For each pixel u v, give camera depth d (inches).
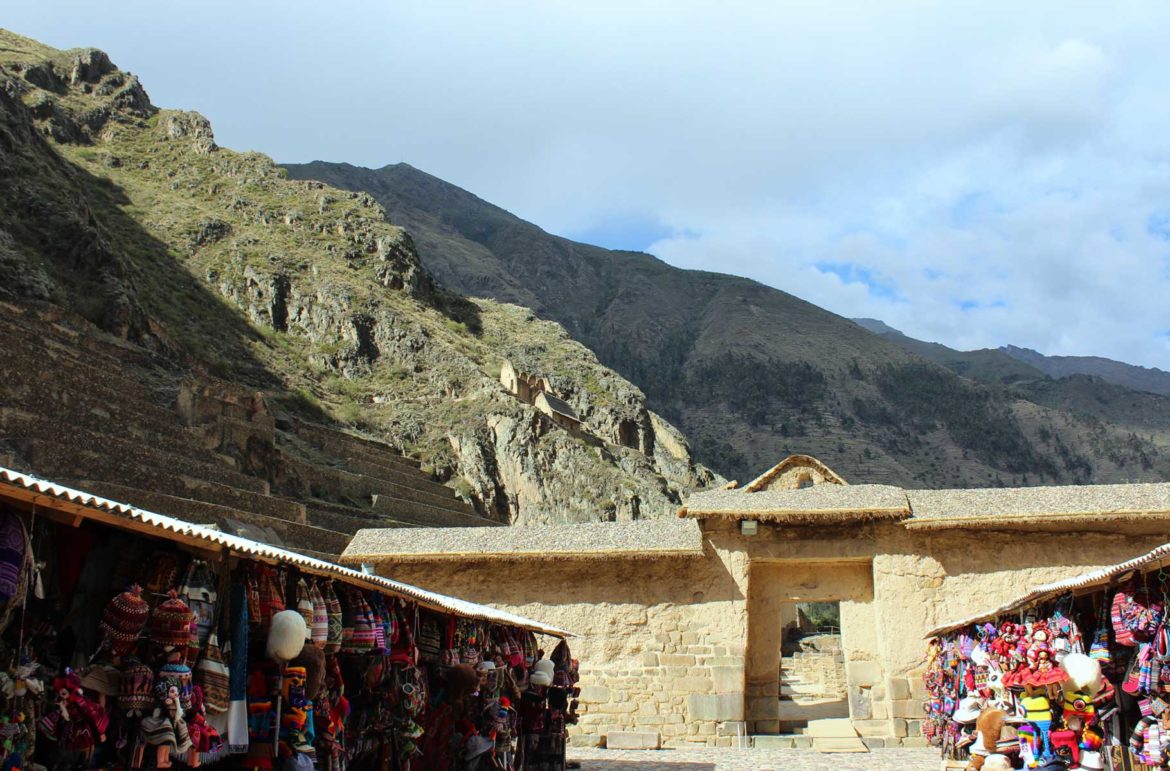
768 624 1043.3
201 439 1740.9
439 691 623.5
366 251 4188.0
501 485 3203.7
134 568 396.8
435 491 2672.2
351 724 526.9
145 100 4670.3
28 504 337.4
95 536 390.9
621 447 3917.3
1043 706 497.4
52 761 342.0
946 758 786.8
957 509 990.4
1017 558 979.3
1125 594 515.2
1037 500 981.2
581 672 1031.6
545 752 760.3
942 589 984.3
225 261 3683.6
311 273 3772.1
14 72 4224.9
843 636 1024.2
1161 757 481.7
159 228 3725.4
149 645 373.4
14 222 2199.8
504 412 3304.6
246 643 417.1
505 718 652.7
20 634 330.3
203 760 387.2
